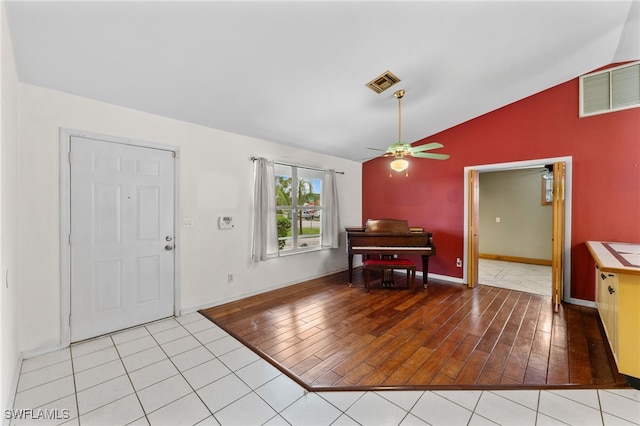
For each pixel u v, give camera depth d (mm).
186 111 2951
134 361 2213
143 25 1785
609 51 2910
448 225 4504
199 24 1836
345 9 1875
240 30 1938
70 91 2387
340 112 3438
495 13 2129
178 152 3100
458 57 2641
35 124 2250
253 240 3814
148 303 2906
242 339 2572
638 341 1881
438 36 2301
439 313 3170
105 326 2637
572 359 2191
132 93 2525
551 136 3555
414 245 4137
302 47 2199
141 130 2836
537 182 5766
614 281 2137
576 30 2473
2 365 1464
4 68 1548
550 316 3062
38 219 2273
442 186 4547
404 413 1649
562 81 3443
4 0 1486
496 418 1600
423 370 2074
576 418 1592
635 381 1873
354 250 4133
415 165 4871
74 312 2465
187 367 2135
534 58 2852
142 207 2848
